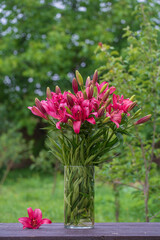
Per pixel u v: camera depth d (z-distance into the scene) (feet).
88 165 5.06
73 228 4.95
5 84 28.17
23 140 24.06
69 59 27.37
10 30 27.12
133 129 9.65
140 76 9.76
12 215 13.04
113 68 9.57
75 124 4.61
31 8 26.25
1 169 26.66
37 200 16.83
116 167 9.84
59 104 4.79
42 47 25.88
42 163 20.20
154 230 4.84
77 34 26.50
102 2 26.03
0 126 25.96
